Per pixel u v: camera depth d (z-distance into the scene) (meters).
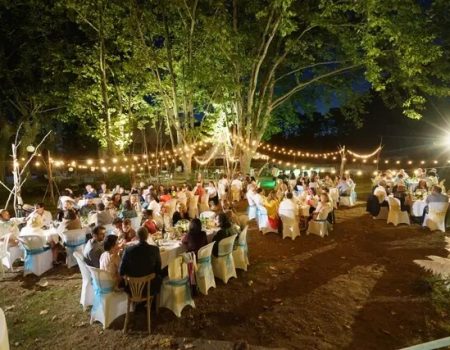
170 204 10.18
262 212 10.12
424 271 7.10
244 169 19.14
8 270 7.62
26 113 20.23
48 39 18.53
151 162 24.08
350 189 14.74
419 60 14.52
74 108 18.95
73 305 5.93
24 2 17.25
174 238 6.91
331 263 7.66
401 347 4.61
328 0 15.25
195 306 5.71
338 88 21.70
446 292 6.04
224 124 20.12
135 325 5.20
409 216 11.42
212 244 6.25
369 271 7.16
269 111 19.95
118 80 20.34
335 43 19.31
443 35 16.77
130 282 4.96
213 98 18.95
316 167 31.86
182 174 26.12
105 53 17.86
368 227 10.82
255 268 7.39
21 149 20.80
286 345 4.66
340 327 5.09
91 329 5.14
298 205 10.46
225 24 15.84
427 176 16.55
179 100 20.00
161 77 19.55
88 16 17.23
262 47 17.45
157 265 5.19
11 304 6.02
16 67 19.16
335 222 11.54
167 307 5.52
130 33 16.83
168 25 17.75
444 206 10.19
